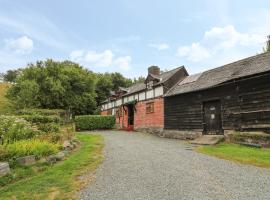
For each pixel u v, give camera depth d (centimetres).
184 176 765
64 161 1001
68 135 1534
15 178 746
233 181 702
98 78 4806
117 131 2769
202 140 1631
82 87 3669
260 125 1398
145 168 879
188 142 1683
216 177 748
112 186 677
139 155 1146
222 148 1297
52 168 874
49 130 1457
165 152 1232
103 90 4794
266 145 1253
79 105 3738
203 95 1870
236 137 1438
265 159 964
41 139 1177
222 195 590
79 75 3656
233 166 889
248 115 1479
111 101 3853
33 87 2897
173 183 694
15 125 1188
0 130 1099
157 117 2450
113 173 815
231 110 1603
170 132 2192
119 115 3459
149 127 2573
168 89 2419
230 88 1627
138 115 2830
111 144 1567
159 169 862
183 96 2098
